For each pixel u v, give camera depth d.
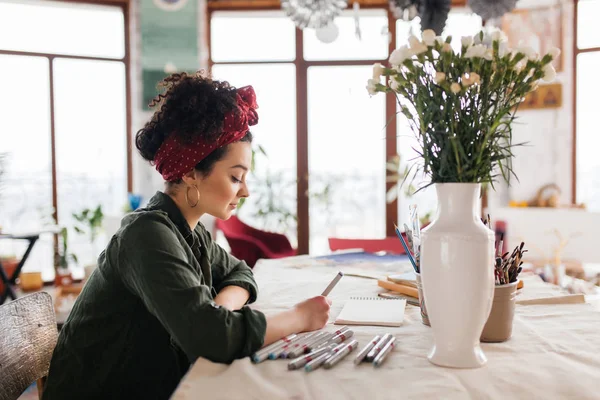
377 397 0.77
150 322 1.07
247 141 1.19
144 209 1.16
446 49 0.88
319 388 0.80
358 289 1.53
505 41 0.91
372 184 5.72
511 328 1.02
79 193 5.45
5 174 4.86
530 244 4.94
